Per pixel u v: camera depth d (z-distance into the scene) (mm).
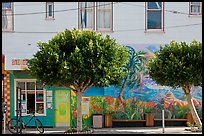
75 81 18125
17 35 22984
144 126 22672
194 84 18766
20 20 23078
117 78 18438
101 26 23297
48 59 17500
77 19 23188
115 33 23109
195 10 23328
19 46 22953
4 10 23141
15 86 23109
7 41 22922
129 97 22875
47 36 23062
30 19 23109
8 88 23078
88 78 17859
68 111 23062
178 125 22844
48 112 23094
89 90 22828
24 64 21062
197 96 22781
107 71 17656
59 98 23141
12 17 23094
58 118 23062
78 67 17359
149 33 23109
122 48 18703
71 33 18266
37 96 23219
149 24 23234
